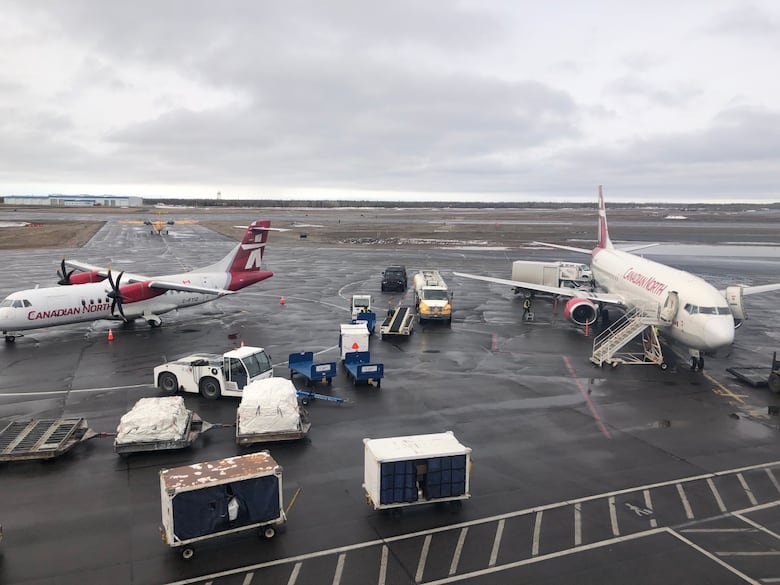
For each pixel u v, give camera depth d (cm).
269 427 2467
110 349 4119
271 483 1753
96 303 4538
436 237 15500
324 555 1698
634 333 3822
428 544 1759
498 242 14012
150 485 2119
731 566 1658
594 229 19062
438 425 2733
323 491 2083
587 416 2883
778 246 13550
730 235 16875
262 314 5453
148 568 1630
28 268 8244
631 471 2267
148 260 9375
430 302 5088
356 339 3766
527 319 5403
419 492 1906
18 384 3303
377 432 2638
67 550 1711
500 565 1656
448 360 3931
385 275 6794
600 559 1688
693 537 1809
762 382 3366
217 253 10550
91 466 2270
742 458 2400
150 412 2417
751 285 7562
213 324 5000
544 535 1812
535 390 3297
